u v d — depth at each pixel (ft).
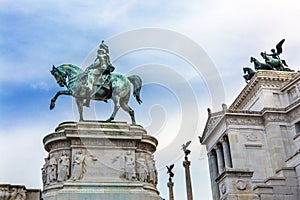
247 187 70.28
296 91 165.68
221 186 73.20
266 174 152.15
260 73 173.99
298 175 88.99
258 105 174.91
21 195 66.44
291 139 156.76
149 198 78.07
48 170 81.20
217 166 174.19
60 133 82.07
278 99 171.01
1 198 64.85
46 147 84.69
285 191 83.46
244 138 157.48
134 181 79.71
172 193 111.34
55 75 85.25
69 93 84.23
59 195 74.90
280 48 195.31
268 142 157.58
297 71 182.29
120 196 76.84
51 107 83.92
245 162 152.76
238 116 160.86
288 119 160.35
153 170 84.33
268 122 159.12
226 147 163.32
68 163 79.97
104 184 77.71
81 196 75.46
